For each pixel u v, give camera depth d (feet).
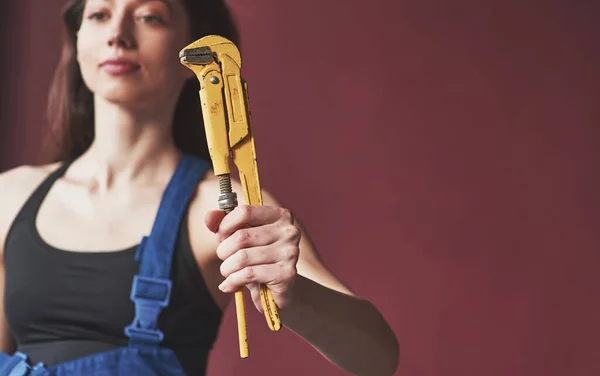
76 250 5.26
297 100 11.89
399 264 11.85
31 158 11.17
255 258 3.82
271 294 3.86
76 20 6.03
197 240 5.29
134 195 5.43
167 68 5.43
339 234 11.83
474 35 12.23
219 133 3.80
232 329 11.34
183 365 5.18
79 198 5.47
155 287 5.12
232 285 3.83
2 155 11.13
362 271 11.82
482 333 11.89
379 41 12.08
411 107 12.05
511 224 12.06
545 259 12.04
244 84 3.83
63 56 6.11
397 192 11.92
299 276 4.52
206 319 5.33
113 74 5.32
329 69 11.96
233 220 3.82
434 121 12.06
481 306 11.92
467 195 12.02
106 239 5.28
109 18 5.37
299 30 11.98
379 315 5.07
